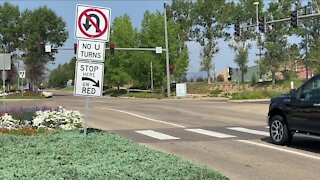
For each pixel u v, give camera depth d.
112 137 10.64
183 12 75.25
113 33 64.56
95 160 7.55
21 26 77.00
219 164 9.72
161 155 8.15
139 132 16.17
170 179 6.19
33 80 74.88
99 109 28.81
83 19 10.63
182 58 61.09
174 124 19.23
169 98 50.41
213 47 73.25
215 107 30.58
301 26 59.44
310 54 57.22
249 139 13.99
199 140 13.85
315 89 11.54
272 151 11.49
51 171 6.46
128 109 28.84
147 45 60.06
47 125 15.51
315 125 11.30
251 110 27.27
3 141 10.09
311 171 8.91
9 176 6.09
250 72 80.25
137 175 6.29
